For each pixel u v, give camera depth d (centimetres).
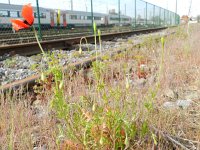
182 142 204
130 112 198
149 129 201
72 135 178
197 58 507
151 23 3250
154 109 237
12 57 639
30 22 169
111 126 171
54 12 1672
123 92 232
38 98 297
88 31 1600
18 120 225
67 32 1439
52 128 217
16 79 416
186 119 243
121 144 175
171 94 311
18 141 199
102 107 185
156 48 676
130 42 871
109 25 2306
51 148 190
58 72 175
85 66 440
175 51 594
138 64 477
